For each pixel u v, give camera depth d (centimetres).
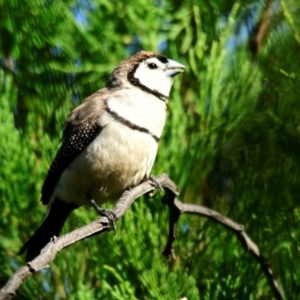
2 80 1085
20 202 1041
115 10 1134
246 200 1088
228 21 1134
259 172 1095
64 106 1112
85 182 1053
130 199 904
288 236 1064
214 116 1096
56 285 1033
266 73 1125
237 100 1106
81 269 1035
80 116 1055
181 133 1087
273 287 1004
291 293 1053
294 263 1055
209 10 1150
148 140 1036
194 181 1085
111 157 1033
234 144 1113
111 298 1019
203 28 1152
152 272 1007
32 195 1055
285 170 1085
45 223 1042
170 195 951
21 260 1056
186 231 1056
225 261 1048
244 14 1177
